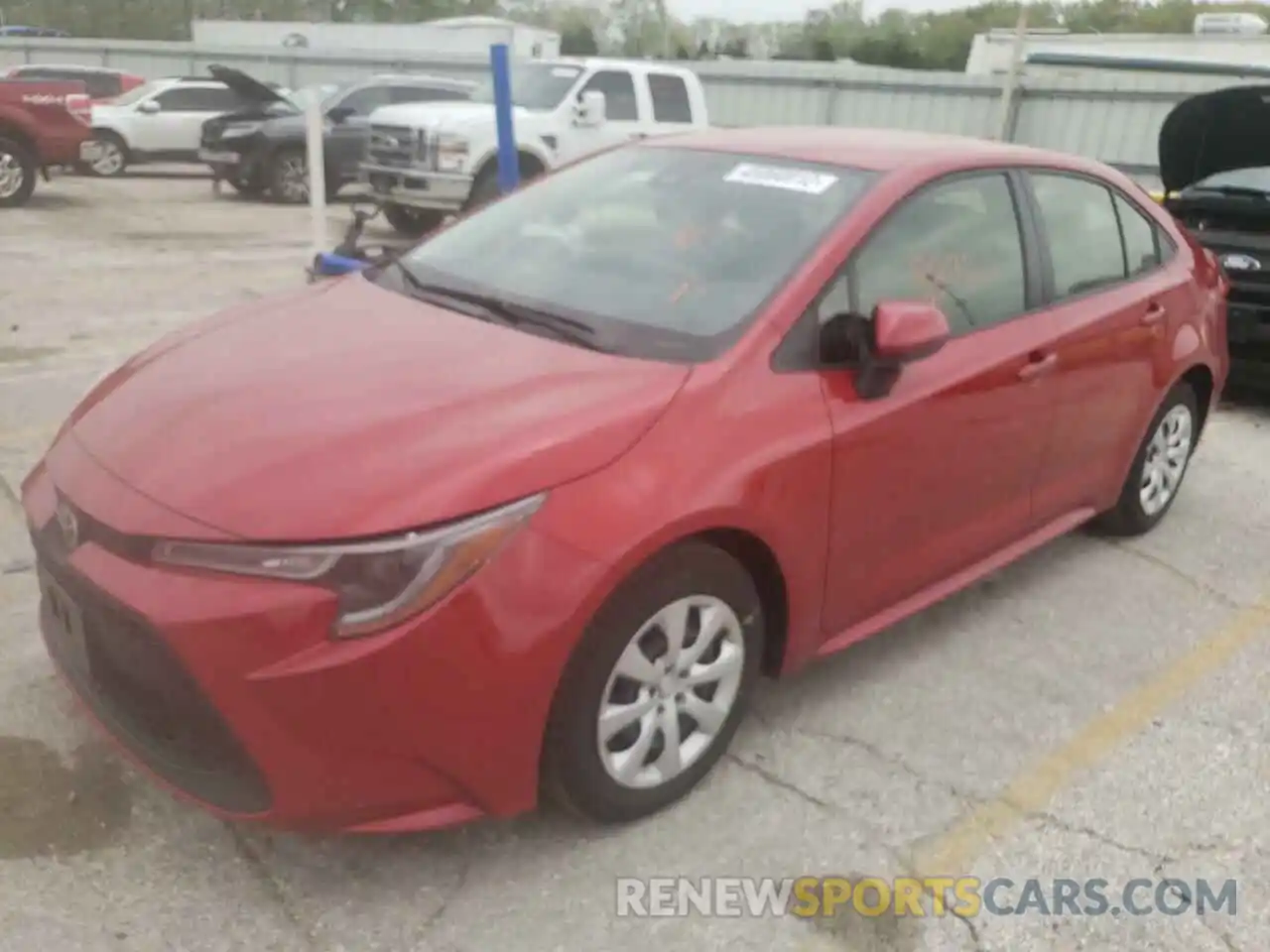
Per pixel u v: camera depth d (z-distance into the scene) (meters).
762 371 3.16
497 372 3.03
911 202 3.66
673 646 2.99
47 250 11.43
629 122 14.27
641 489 2.79
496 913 2.81
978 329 3.82
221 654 2.46
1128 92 19.88
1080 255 4.41
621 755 2.98
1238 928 2.93
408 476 2.61
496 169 13.17
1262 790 3.46
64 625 2.86
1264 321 7.12
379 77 17.41
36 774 3.17
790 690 3.83
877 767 3.46
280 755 2.52
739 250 3.48
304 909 2.79
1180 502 5.79
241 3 62.03
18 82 14.27
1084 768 3.52
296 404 2.88
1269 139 7.21
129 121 18.73
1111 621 4.48
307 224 14.70
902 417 3.43
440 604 2.52
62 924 2.69
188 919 2.74
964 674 4.01
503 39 28.92
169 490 2.65
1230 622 4.53
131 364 3.43
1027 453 4.10
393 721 2.54
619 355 3.16
